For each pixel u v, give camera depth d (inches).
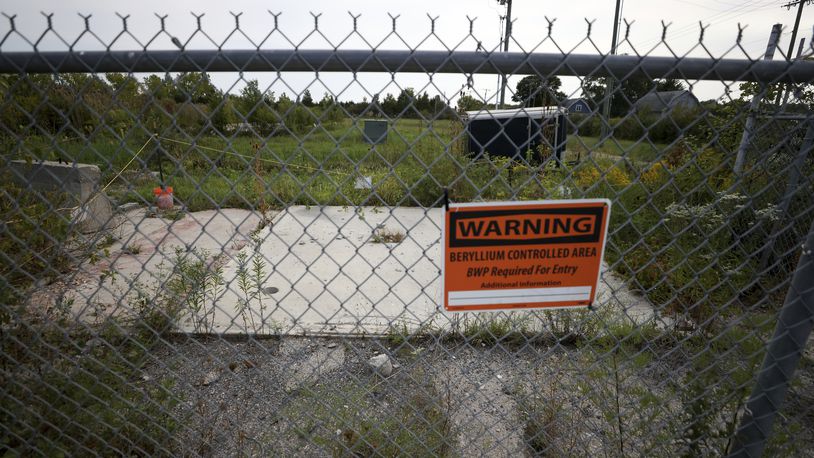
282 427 94.6
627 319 131.1
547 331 115.6
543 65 50.4
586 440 88.0
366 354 126.0
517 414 100.1
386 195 296.0
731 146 143.8
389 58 49.8
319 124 55.2
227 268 189.6
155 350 122.0
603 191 187.5
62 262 126.4
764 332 71.7
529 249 56.3
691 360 75.7
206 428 90.9
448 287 57.8
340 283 177.0
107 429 80.3
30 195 84.0
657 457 76.0
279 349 127.3
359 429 91.0
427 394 95.1
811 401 89.7
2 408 70.1
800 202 145.6
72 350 84.1
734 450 69.7
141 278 173.6
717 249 141.0
